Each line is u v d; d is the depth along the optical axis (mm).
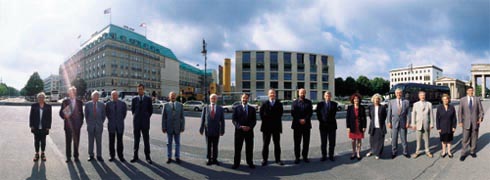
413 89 30375
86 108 6398
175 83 97500
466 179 5023
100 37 74250
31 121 6195
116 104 6457
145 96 6551
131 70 76562
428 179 5062
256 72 62250
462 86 97500
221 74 60250
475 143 6637
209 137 6156
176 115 6383
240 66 62219
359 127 6625
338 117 19500
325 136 6578
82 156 6770
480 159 6418
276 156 6281
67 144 6238
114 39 71938
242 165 6156
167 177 5207
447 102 6824
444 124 6762
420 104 6906
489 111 20328
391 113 6930
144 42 83125
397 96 6930
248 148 5973
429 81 127250
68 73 95125
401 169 5734
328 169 5789
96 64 74750
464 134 6641
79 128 6367
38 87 91938
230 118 19656
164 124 6348
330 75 68625
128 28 83500
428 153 6836
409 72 136750
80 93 69500
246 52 62625
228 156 7039
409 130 11344
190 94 50062
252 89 61719
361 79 94125
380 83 99875
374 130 6738
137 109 6383
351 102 6852
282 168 5902
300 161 6512
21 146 7820
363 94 90812
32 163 6027
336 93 85625
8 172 5340
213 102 6285
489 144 7957
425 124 6801
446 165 5980
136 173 5430
